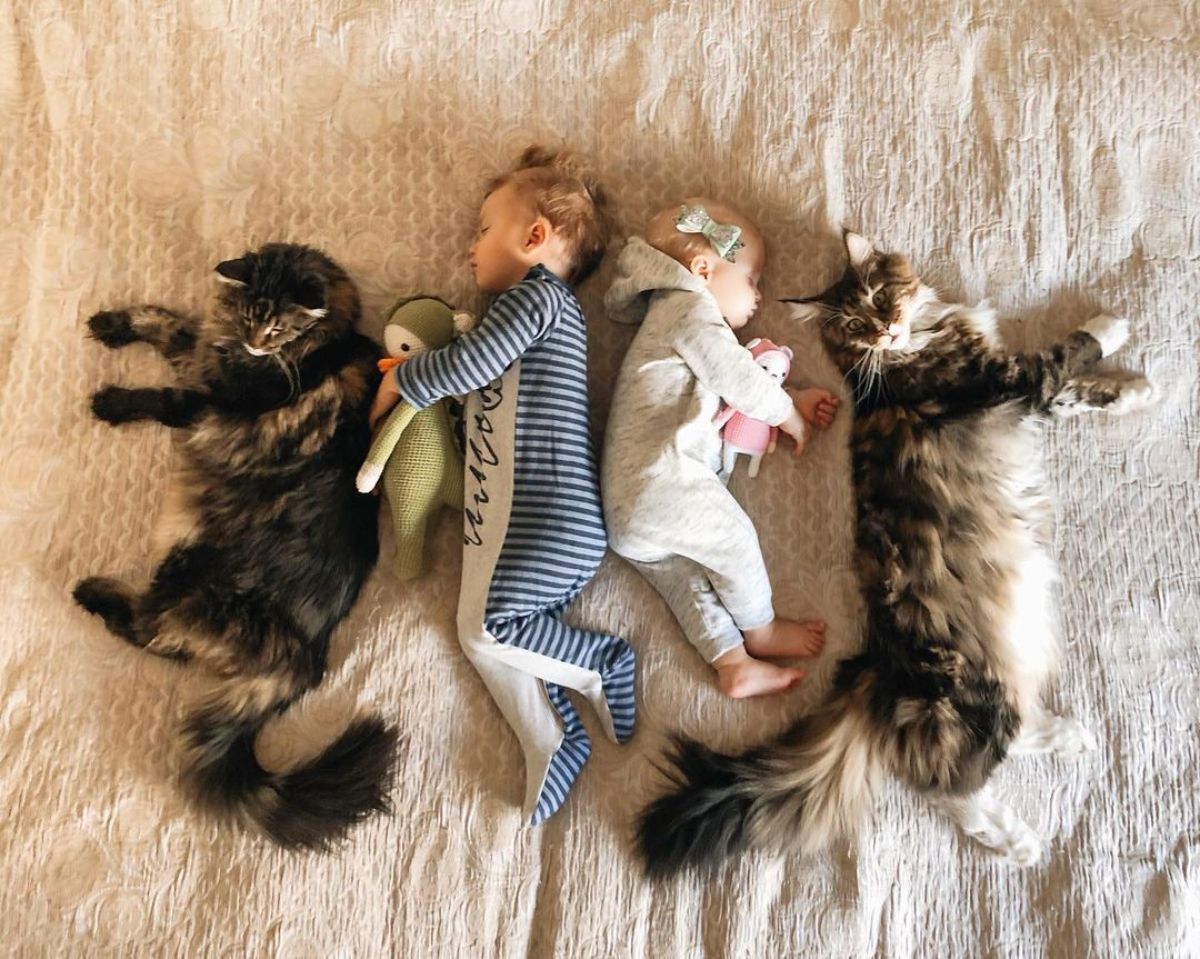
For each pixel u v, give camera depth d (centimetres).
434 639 126
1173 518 128
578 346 124
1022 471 125
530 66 139
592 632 125
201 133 137
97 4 139
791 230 135
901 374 127
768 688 124
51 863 118
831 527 130
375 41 139
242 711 118
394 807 121
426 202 137
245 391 121
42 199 138
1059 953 117
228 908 117
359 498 126
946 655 118
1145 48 137
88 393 132
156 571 122
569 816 122
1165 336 132
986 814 118
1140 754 122
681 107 138
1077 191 135
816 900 118
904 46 138
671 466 120
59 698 123
